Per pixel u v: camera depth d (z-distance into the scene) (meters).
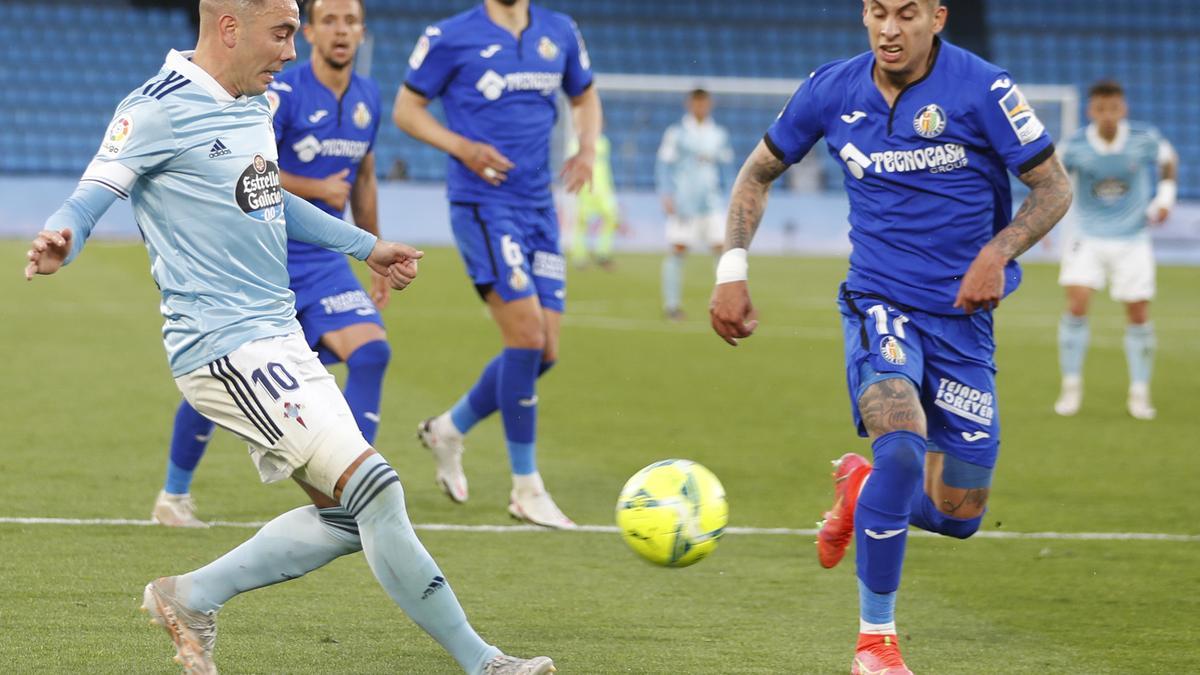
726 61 65.88
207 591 7.57
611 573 10.80
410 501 13.46
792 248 53.62
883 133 8.95
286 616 9.24
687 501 8.16
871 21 8.70
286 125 11.98
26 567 10.26
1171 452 17.00
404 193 51.19
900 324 8.84
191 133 7.20
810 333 29.30
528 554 11.41
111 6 62.34
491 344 26.05
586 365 24.02
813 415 19.38
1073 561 11.48
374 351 11.63
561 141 48.59
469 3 64.81
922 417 8.36
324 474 7.21
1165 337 30.44
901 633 9.30
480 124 13.32
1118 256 19.86
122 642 8.44
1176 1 68.00
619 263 47.16
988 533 12.54
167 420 17.34
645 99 58.94
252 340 7.28
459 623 7.28
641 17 66.44
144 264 39.72
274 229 7.51
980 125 8.82
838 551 9.91
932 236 8.98
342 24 11.86
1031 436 18.12
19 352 23.05
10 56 59.72
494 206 13.18
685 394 21.05
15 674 7.77
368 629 8.97
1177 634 9.30
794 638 9.05
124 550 10.91
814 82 9.29
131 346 24.25
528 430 12.60
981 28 66.44
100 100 59.31
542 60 13.45
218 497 13.10
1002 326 32.25
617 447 16.61
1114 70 65.81
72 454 14.94
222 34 7.30
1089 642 9.08
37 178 50.38
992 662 8.60
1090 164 19.67
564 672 8.20
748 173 9.50
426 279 38.97
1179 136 63.91
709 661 8.48
